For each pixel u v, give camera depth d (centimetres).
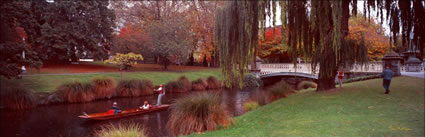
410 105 820
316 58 1198
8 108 1409
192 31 3853
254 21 1043
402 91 1117
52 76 2133
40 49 2739
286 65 2722
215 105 819
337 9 946
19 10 1588
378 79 1830
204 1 3797
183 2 3903
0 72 1270
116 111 1210
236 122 834
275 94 1451
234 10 1088
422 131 536
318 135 546
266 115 903
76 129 1015
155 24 3181
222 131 703
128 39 3009
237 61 1104
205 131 745
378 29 3117
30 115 1261
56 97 1595
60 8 2775
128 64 2373
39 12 2908
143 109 1307
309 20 1073
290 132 597
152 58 3444
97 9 3039
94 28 3045
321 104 969
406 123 611
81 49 2888
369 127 593
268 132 618
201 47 4112
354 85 1512
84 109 1426
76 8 2891
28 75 2100
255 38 1049
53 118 1202
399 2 1059
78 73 2464
